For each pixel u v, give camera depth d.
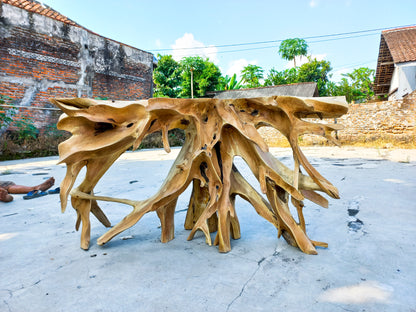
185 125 1.74
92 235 1.85
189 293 1.13
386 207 2.35
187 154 1.67
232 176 1.73
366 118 10.48
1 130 7.80
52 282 1.24
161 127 1.54
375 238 1.71
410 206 2.35
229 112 1.55
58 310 1.03
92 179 1.66
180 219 2.20
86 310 1.03
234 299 1.08
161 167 5.28
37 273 1.32
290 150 8.55
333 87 27.77
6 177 4.32
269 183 1.59
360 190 2.99
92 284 1.21
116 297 1.11
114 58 10.91
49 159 7.11
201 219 1.67
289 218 1.60
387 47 12.84
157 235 1.84
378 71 14.34
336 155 6.73
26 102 8.45
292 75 28.62
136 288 1.17
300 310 1.01
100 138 1.53
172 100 1.47
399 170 4.21
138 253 1.54
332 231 1.86
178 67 19.45
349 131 10.74
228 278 1.24
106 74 10.65
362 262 1.39
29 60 8.49
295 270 1.31
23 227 2.03
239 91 16.56
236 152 1.66
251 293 1.12
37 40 8.63
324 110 1.38
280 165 1.72
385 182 3.35
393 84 14.16
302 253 1.51
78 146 1.50
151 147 10.95
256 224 2.05
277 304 1.04
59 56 9.13
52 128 8.80
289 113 1.48
